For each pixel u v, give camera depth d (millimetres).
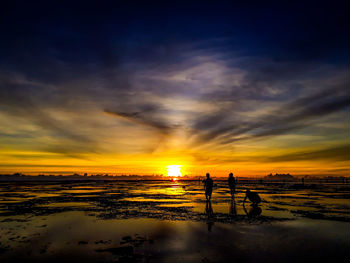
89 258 5270
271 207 13086
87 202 16047
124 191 28391
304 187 36812
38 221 9477
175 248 5918
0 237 7078
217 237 6891
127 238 6867
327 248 5871
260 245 6117
